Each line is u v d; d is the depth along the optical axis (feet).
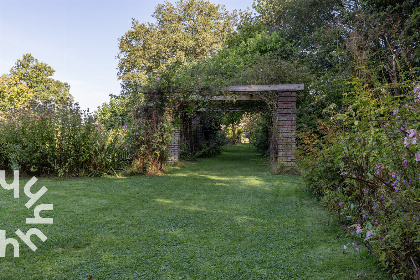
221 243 10.37
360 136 9.25
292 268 8.49
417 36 22.03
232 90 29.14
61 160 23.68
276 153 33.06
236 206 15.53
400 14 26.37
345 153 10.08
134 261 8.80
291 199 17.11
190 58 72.64
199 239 10.73
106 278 7.79
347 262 8.82
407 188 7.37
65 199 16.20
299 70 37.70
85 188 19.24
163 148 26.63
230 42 66.74
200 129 47.85
